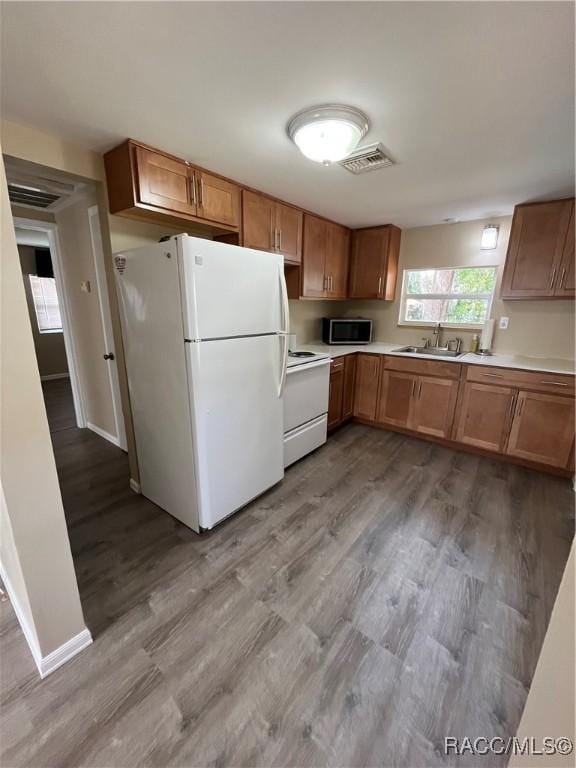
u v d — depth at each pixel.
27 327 1.09
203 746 1.06
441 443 3.32
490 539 1.99
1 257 1.02
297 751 1.05
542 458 2.75
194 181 2.07
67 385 5.50
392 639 1.40
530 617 1.51
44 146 1.70
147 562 1.80
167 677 1.25
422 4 0.96
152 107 1.48
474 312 3.51
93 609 1.52
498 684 1.24
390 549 1.91
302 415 2.81
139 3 0.95
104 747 1.05
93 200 2.56
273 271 2.11
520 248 2.82
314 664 1.30
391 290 3.84
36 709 1.14
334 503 2.33
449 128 1.64
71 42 1.09
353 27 1.05
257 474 2.27
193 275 1.66
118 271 2.02
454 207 2.91
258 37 1.09
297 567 1.77
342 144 1.61
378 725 1.11
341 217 3.31
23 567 1.16
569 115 1.51
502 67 1.22
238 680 1.24
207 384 1.81
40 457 1.16
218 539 1.97
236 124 1.62
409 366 3.36
